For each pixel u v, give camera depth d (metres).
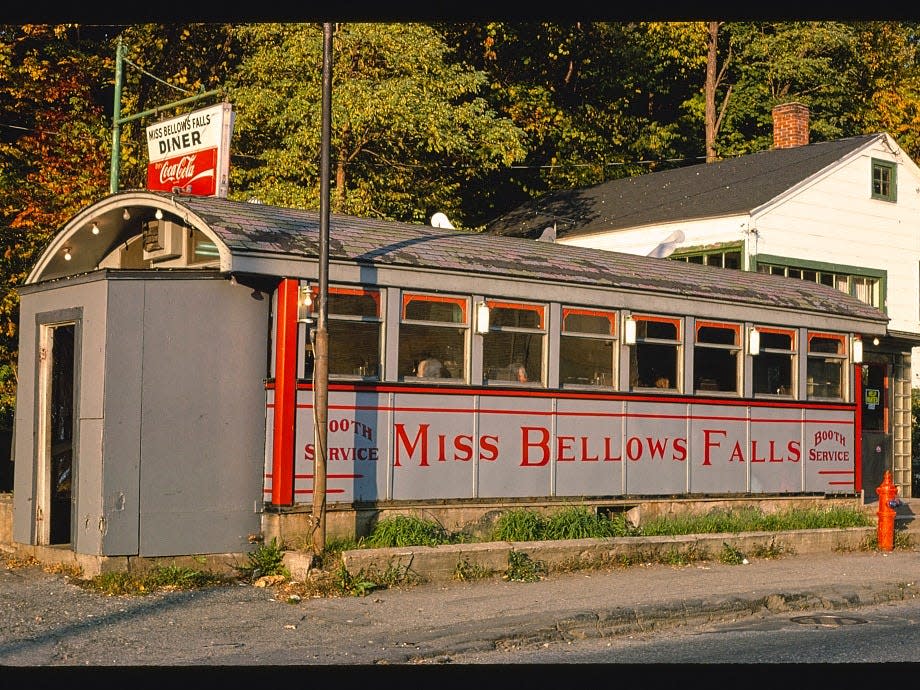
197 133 22.69
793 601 12.70
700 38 41.97
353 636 10.47
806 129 32.53
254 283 13.44
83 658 9.48
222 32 30.80
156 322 12.97
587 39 41.94
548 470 15.30
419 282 14.26
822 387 18.77
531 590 12.71
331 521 13.52
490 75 39.38
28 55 28.02
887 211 28.59
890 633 11.12
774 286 19.00
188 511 12.98
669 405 16.59
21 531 14.24
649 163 43.34
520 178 40.62
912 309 29.02
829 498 18.61
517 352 15.18
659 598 12.27
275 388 13.33
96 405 12.80
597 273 16.11
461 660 9.72
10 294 23.98
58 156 26.97
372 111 27.05
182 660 9.47
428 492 14.28
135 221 14.80
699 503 16.81
